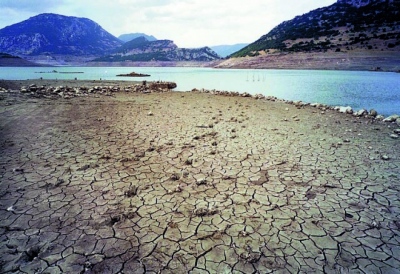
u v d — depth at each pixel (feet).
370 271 7.55
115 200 11.18
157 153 17.11
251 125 25.38
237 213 10.36
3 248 8.21
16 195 11.32
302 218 10.05
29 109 30.78
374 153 17.24
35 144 18.12
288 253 8.22
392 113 34.47
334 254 8.20
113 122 25.75
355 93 54.80
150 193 11.84
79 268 7.49
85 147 17.88
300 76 108.06
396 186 12.56
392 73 116.98
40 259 7.80
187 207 10.74
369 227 9.51
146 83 73.46
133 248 8.34
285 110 34.09
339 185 12.72
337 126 25.32
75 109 32.19
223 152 17.44
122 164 15.11
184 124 25.44
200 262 7.80
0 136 19.66
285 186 12.65
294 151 17.67
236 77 112.98
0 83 59.16
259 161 15.87
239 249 8.36
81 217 9.89
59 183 12.44
